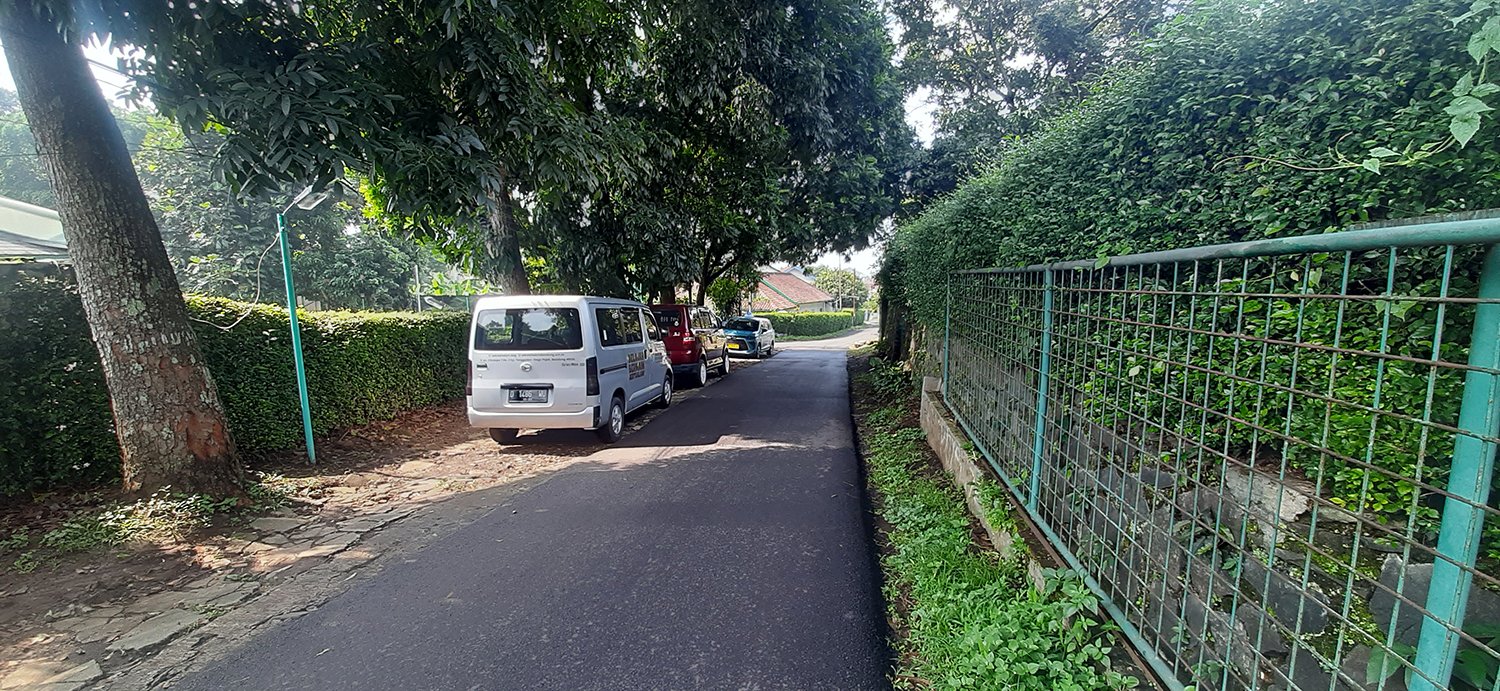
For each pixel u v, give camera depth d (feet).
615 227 33.96
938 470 16.80
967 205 15.43
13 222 29.99
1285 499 7.00
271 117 12.19
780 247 42.63
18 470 13.80
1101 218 9.77
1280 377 7.12
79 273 13.25
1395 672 5.25
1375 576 5.99
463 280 53.31
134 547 12.14
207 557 12.07
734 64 30.37
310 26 14.47
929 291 21.95
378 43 15.35
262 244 58.34
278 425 18.97
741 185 35.86
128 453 13.79
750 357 61.41
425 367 26.94
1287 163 7.34
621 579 10.96
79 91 12.85
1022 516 11.27
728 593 10.37
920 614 9.29
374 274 68.23
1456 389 5.59
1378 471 4.59
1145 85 9.21
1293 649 5.38
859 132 38.04
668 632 9.16
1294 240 5.07
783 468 18.34
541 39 20.76
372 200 26.00
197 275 54.39
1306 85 7.49
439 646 8.86
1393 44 6.84
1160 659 7.00
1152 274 8.93
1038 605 8.37
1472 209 6.30
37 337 13.97
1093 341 8.85
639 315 26.96
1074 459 9.66
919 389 27.07
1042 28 37.65
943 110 44.55
